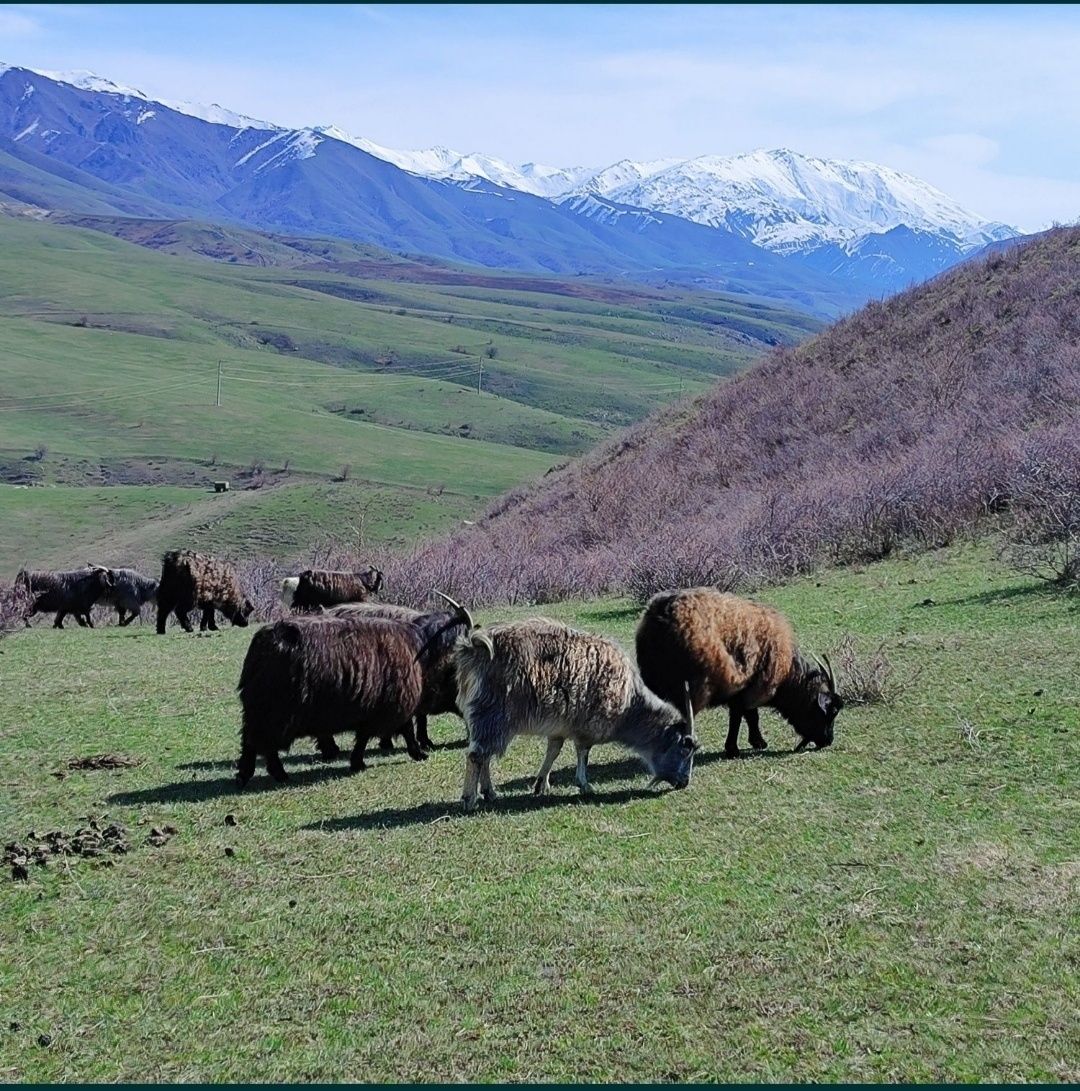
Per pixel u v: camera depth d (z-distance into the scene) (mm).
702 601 10375
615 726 9617
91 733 12445
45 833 9164
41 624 29016
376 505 73375
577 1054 5863
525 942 6992
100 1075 5922
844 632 14992
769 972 6492
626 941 6926
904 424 31438
